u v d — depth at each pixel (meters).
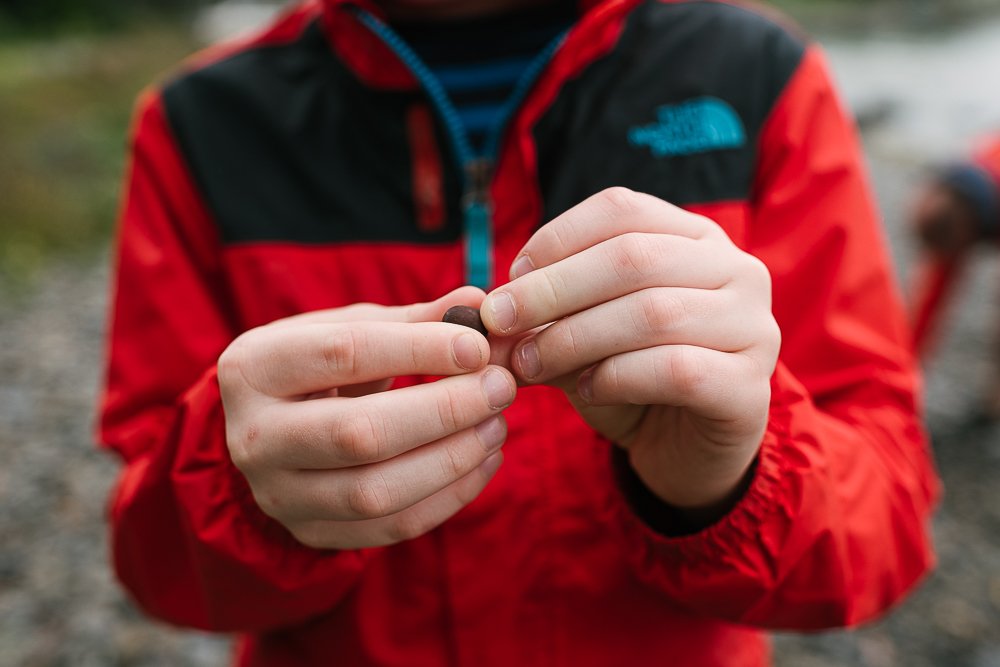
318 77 0.45
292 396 0.32
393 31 0.46
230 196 0.44
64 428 1.46
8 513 1.21
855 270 0.42
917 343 1.39
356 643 0.42
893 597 0.40
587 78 0.43
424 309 0.34
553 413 0.41
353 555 0.38
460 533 0.41
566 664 0.41
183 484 0.37
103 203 2.54
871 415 0.40
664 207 0.32
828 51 7.32
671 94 0.43
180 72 0.47
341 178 0.43
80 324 1.91
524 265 0.32
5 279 2.12
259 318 0.43
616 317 0.30
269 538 0.37
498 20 0.45
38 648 0.96
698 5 0.45
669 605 0.42
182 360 0.44
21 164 2.62
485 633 0.42
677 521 0.38
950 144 4.16
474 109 0.45
